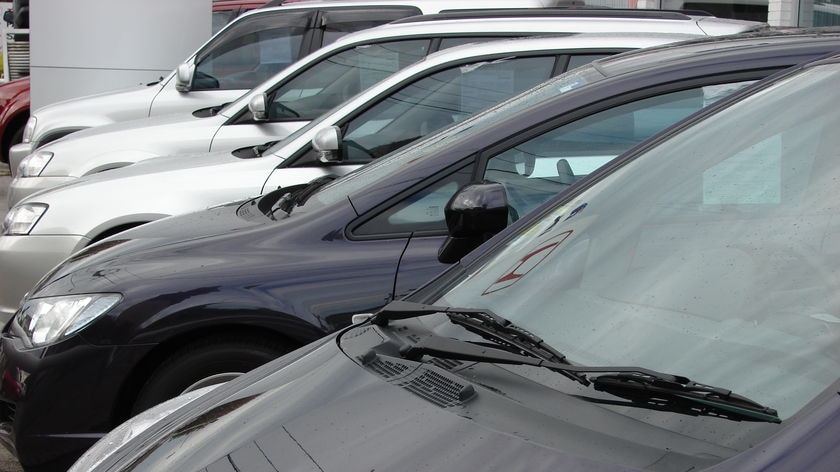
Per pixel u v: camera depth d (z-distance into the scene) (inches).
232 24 359.6
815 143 85.7
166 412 104.7
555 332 83.6
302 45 354.3
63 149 289.9
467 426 70.4
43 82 449.4
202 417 88.5
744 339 73.6
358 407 77.7
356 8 351.3
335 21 352.8
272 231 155.2
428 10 342.3
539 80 213.3
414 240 149.4
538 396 74.0
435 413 73.3
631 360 76.7
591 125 150.0
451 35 264.8
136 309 148.0
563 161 150.8
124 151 286.8
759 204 84.5
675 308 79.4
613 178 99.0
